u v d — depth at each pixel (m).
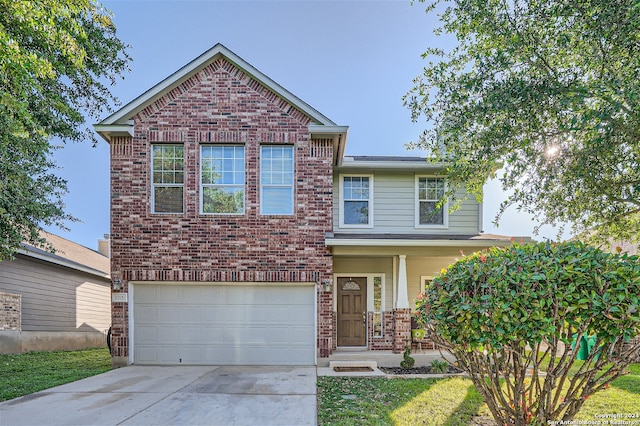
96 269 15.60
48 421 5.11
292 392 6.51
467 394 6.28
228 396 6.25
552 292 3.38
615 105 4.75
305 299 9.41
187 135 9.48
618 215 6.98
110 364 9.74
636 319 3.12
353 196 11.34
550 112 5.60
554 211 7.00
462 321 3.72
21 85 5.86
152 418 5.18
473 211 11.43
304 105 9.52
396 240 9.24
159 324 9.23
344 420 5.05
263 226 9.38
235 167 9.58
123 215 9.25
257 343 9.25
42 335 13.00
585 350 5.21
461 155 6.74
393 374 8.12
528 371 7.64
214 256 9.26
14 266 11.91
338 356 9.30
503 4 6.00
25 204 7.39
